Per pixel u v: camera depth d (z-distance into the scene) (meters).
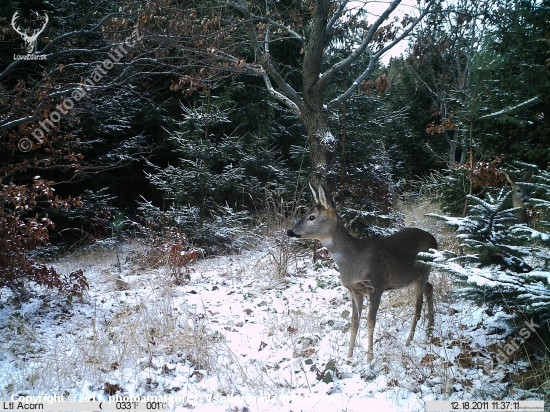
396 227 9.96
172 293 7.16
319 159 8.99
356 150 9.85
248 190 11.84
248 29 8.52
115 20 6.75
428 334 5.60
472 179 8.20
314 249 9.12
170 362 5.09
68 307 6.63
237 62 7.41
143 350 5.21
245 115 13.07
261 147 12.81
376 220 9.60
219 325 6.12
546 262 4.91
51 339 5.62
